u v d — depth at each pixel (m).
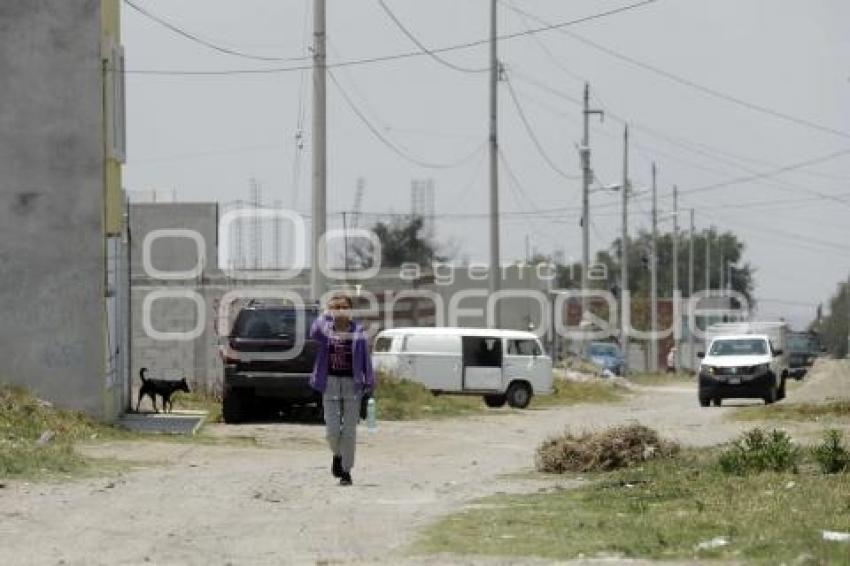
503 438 77.25
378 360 119.25
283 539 35.66
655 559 31.64
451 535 35.91
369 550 33.78
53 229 70.25
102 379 70.44
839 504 39.03
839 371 129.50
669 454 56.06
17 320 70.19
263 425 79.38
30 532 36.34
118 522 38.41
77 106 70.38
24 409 65.00
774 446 49.12
